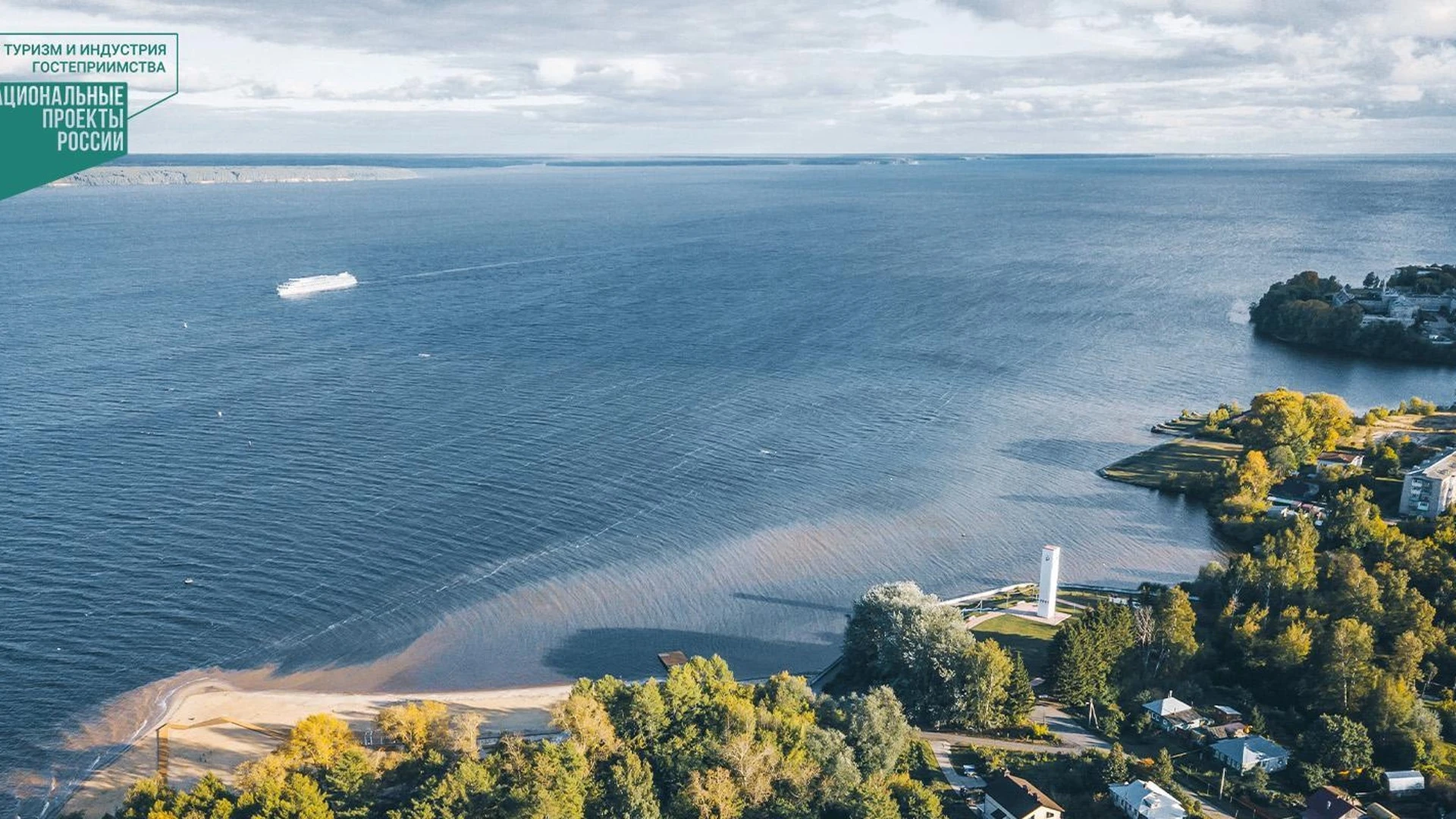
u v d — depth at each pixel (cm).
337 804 12269
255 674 16362
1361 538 19712
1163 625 16575
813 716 14350
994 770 14012
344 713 15462
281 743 14700
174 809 12131
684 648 17612
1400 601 16912
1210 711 15275
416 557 19962
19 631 17012
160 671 16312
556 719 13688
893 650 16025
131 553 19538
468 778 12369
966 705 15188
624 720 13900
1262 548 19738
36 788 13738
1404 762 13925
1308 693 15375
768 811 12888
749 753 13162
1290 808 13175
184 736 14750
